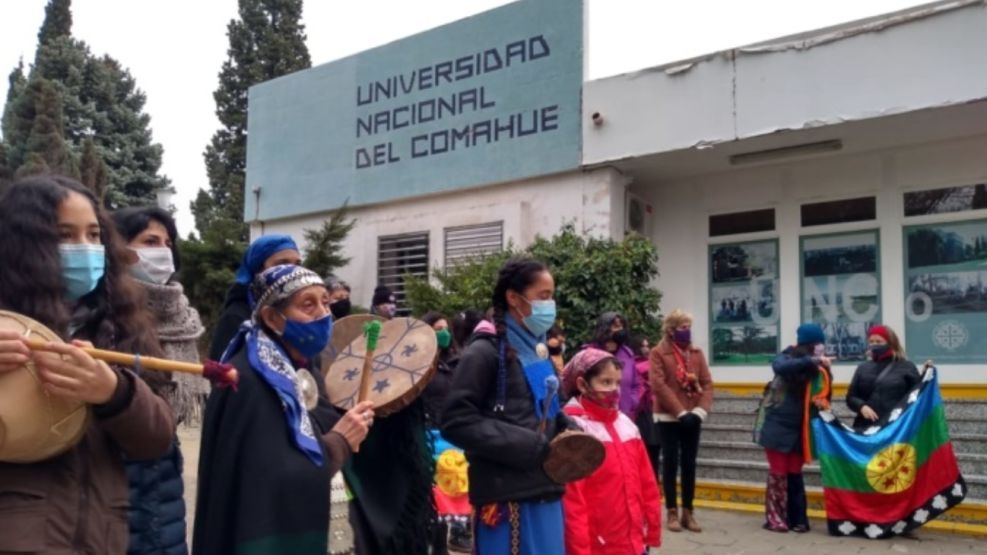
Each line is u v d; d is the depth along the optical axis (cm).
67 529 190
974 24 807
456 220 1162
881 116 852
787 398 731
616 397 405
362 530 301
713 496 864
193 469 870
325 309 265
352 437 259
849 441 720
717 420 967
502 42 1127
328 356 354
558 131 1064
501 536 318
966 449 805
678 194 1116
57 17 2667
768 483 745
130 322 230
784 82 908
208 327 1267
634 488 395
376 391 310
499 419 321
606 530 382
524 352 339
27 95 2053
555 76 1073
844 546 677
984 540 697
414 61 1226
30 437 178
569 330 951
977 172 921
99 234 218
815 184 1022
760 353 1047
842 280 998
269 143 1420
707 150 973
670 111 980
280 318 259
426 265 1199
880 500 707
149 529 260
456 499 591
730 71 943
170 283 327
